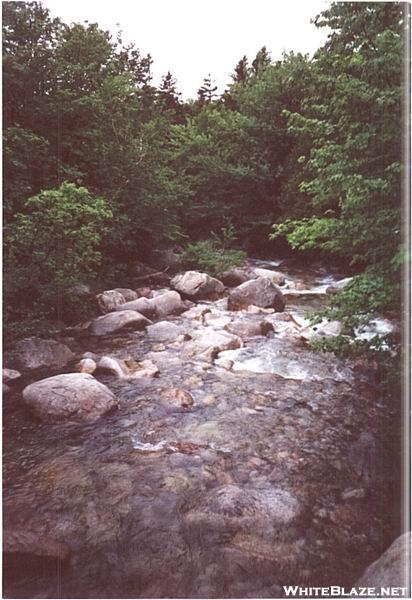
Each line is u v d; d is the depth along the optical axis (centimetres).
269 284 691
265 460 283
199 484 258
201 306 684
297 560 207
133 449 292
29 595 188
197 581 196
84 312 596
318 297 780
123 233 771
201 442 303
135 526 226
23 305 482
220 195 1211
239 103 1350
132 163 802
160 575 199
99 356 460
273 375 418
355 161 303
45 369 419
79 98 675
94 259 551
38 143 585
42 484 255
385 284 312
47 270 479
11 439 299
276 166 1213
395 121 291
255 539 220
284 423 329
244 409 350
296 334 540
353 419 334
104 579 196
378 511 238
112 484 256
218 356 469
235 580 198
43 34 636
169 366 437
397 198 292
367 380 406
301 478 265
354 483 261
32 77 606
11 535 216
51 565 203
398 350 333
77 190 481
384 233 300
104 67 761
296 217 1015
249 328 545
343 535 222
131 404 352
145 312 623
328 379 410
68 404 326
